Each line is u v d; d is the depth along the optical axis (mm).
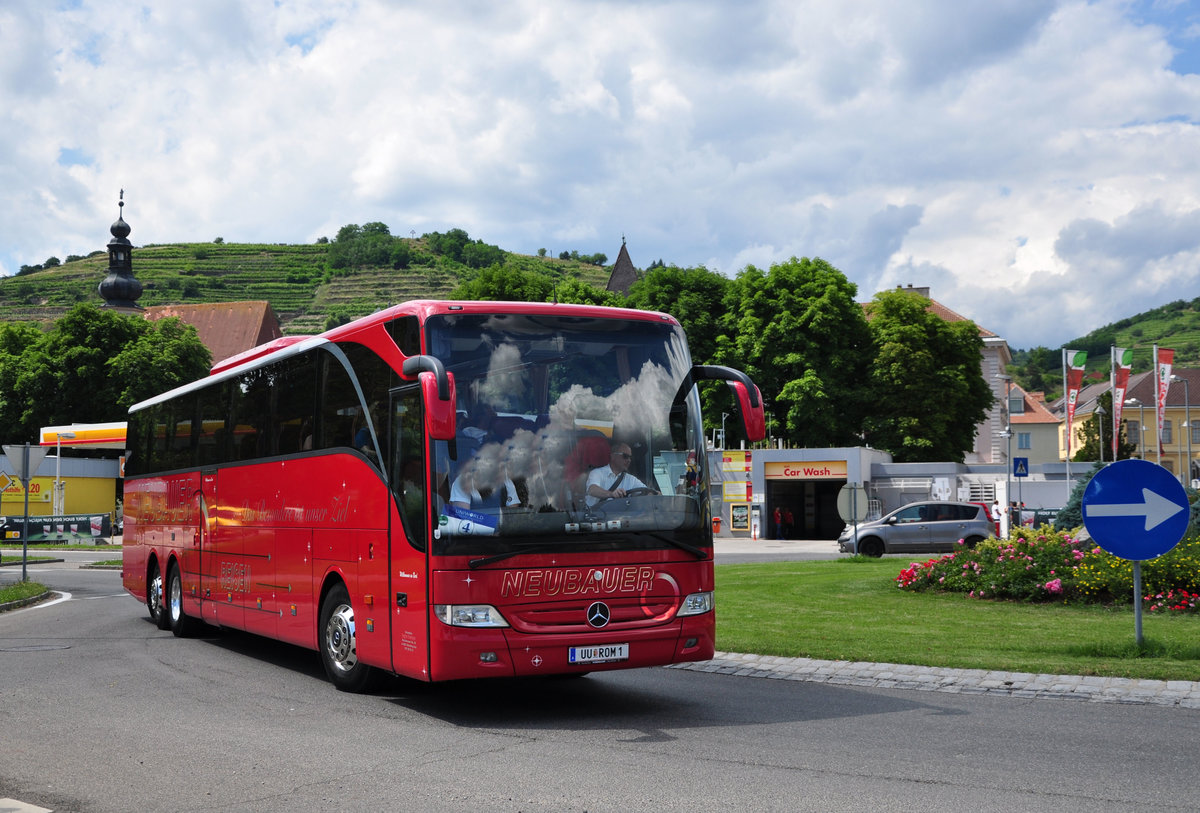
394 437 9562
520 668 8711
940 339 60438
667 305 63250
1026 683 9961
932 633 13078
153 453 17766
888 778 6637
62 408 68812
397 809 6094
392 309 9906
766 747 7648
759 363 59281
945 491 54719
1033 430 114312
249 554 13219
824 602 16875
